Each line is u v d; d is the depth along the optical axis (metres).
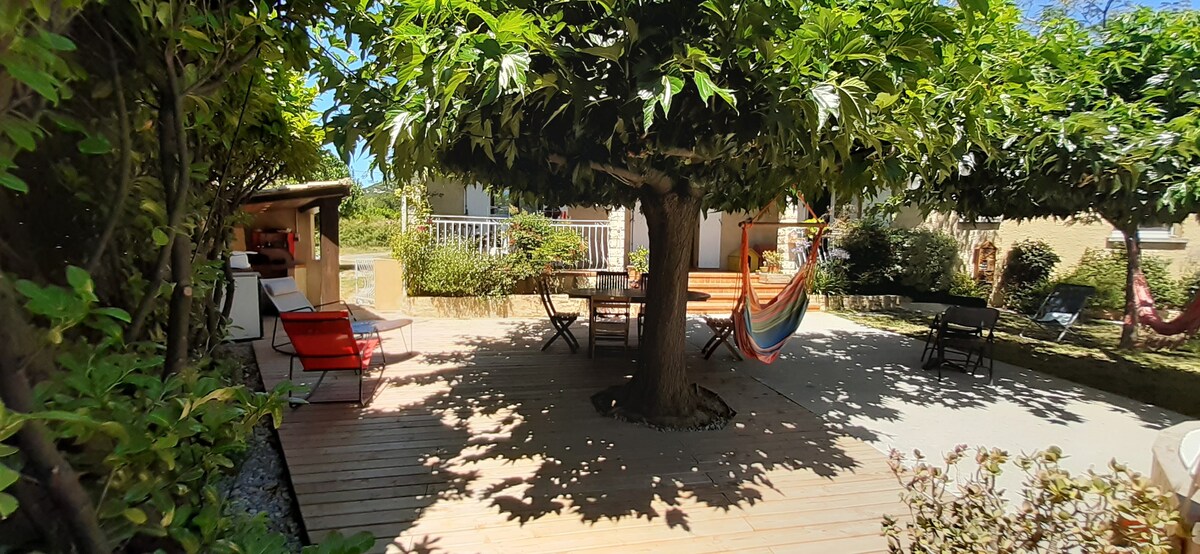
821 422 4.26
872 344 7.32
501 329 7.66
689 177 3.42
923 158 3.41
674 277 4.17
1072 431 4.20
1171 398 5.09
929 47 2.49
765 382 5.38
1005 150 4.66
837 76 2.34
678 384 4.25
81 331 1.11
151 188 1.29
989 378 5.65
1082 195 4.84
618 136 2.80
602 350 6.40
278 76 2.69
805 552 2.49
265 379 5.00
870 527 2.71
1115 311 9.67
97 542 0.97
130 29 1.16
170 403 1.08
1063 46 4.55
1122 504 1.49
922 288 11.23
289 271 8.88
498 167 3.81
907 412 4.56
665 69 2.16
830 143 2.70
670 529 2.66
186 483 1.26
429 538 2.54
